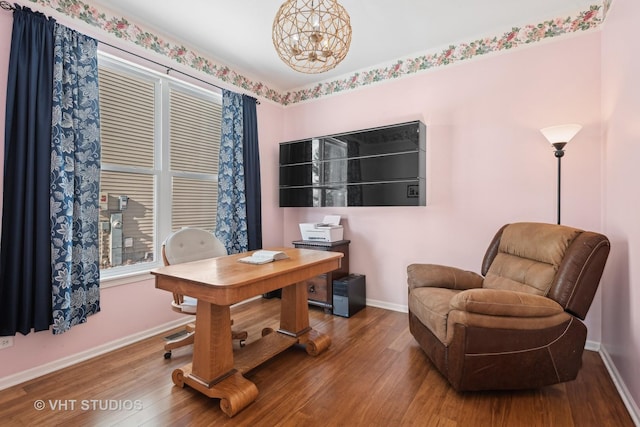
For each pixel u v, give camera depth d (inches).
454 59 114.2
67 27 83.4
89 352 88.7
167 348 88.0
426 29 105.6
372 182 123.8
